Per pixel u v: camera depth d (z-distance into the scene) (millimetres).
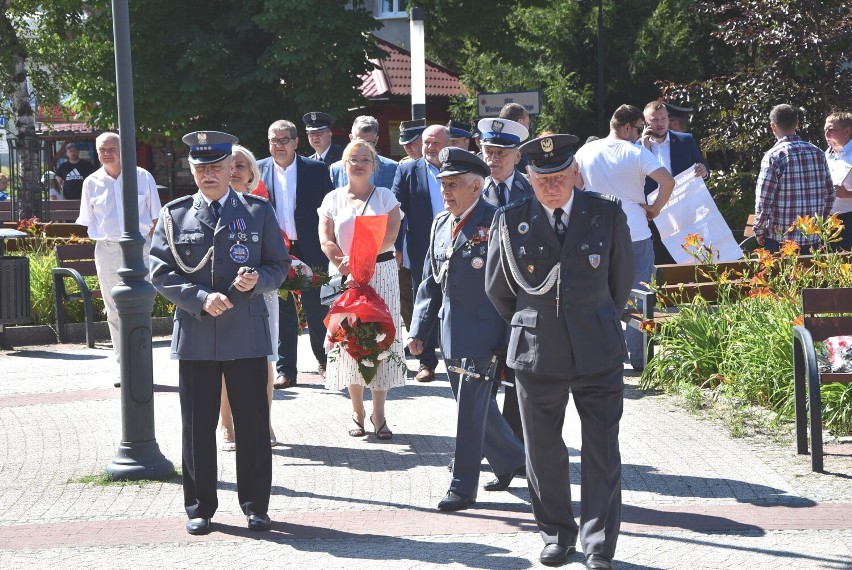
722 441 7383
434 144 9492
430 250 6422
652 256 9492
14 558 5418
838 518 5750
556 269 5023
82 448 7645
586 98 26594
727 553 5266
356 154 7945
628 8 26781
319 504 6289
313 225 9641
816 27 17266
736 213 20453
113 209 9820
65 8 26219
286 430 8102
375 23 23656
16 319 12430
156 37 24016
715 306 9211
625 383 9305
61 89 26984
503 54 26953
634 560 5207
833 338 7074
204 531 5766
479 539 5617
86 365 11219
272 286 5789
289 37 22516
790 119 9961
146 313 6941
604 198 5094
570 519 5281
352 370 7707
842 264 8977
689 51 26109
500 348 6141
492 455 6445
